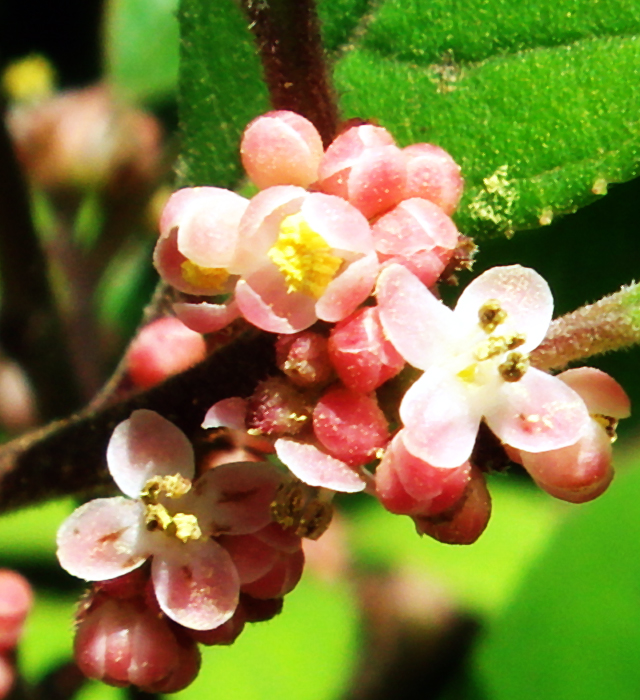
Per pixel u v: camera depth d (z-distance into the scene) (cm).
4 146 13
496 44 12
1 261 14
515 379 11
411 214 11
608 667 14
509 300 11
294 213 11
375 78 12
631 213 13
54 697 13
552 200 12
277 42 11
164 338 12
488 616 17
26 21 19
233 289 11
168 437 11
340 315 11
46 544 17
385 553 17
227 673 16
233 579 11
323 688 16
